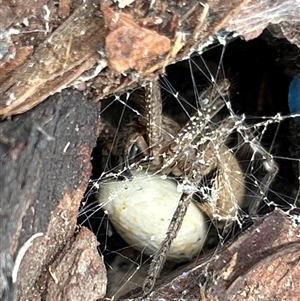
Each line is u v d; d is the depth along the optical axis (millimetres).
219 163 46
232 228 46
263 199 48
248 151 50
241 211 48
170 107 50
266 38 45
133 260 45
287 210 46
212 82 47
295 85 45
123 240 45
